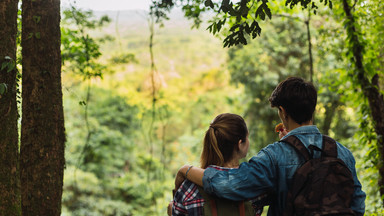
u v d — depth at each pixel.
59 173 2.07
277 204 1.49
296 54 9.95
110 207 14.31
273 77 10.52
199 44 24.62
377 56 3.97
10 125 1.92
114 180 16.05
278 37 10.12
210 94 20.77
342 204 1.31
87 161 16.02
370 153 3.68
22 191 2.01
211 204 1.47
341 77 3.96
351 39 3.69
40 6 2.04
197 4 4.03
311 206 1.32
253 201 1.48
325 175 1.35
